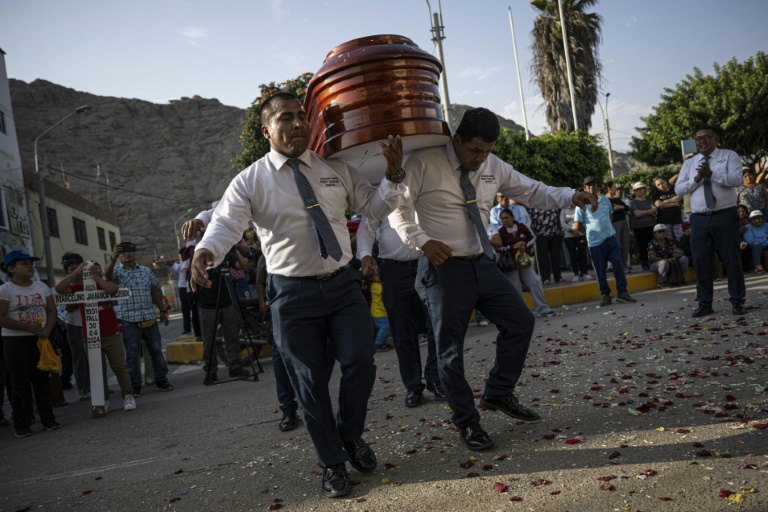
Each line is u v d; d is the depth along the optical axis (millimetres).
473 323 9688
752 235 11008
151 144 153625
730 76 33375
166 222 130875
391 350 8508
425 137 3568
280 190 3305
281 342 3363
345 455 3332
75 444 5449
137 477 4078
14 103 160875
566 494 2807
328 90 3641
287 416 4852
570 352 6125
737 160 6520
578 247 12656
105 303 6918
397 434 4234
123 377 6883
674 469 2902
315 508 3105
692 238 6863
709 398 3957
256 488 3529
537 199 4035
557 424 3863
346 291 3400
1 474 4684
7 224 24656
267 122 3320
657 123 35656
